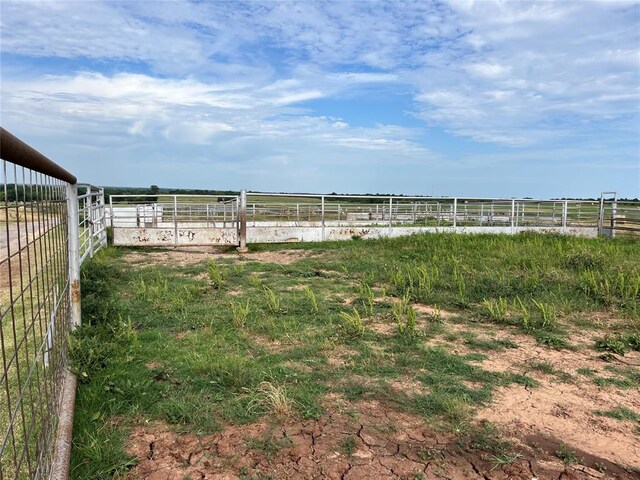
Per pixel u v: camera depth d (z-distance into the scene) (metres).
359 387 3.45
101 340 4.09
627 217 15.85
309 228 12.91
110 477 2.35
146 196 11.93
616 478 2.44
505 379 3.70
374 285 7.31
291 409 3.10
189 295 6.17
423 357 4.11
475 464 2.54
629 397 3.43
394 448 2.67
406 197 13.88
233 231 11.65
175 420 2.93
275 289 6.91
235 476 2.40
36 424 2.35
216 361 3.86
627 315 5.53
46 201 2.46
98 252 9.94
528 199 15.43
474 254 9.76
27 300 4.23
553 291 6.55
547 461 2.58
